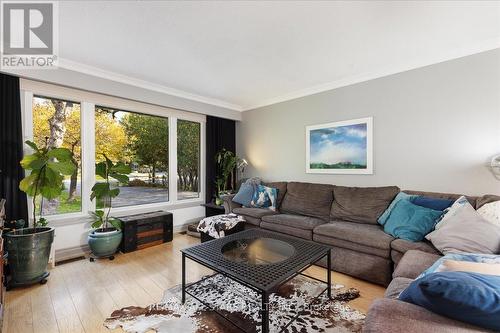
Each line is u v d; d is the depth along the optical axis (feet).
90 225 10.32
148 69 9.82
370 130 10.30
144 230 10.79
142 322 5.52
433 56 8.63
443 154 8.60
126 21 6.52
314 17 6.37
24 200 8.38
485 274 2.94
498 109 7.58
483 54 7.79
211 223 10.68
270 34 7.21
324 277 7.87
